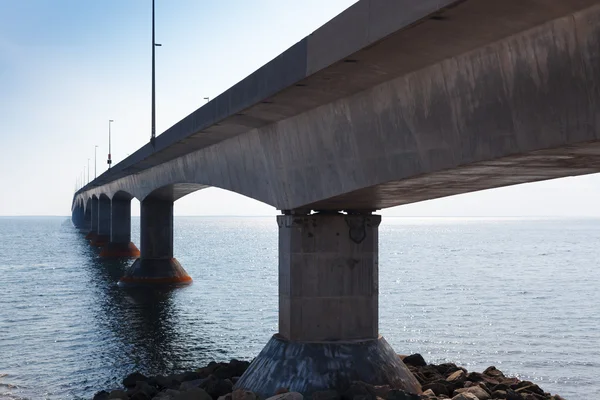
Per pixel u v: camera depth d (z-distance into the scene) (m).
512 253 119.19
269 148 23.17
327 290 21.03
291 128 21.00
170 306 47.88
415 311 47.34
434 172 14.27
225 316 43.41
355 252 21.27
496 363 31.36
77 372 28.92
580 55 10.41
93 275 69.50
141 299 51.53
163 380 24.03
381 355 20.62
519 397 19.30
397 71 14.47
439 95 13.71
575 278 72.38
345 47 13.43
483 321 43.06
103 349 33.56
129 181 70.12
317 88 16.50
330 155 18.62
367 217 21.42
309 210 21.52
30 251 108.31
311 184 20.02
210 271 78.38
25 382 27.30
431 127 14.05
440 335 38.00
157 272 60.38
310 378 19.70
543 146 11.24
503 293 58.28
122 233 92.88
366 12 12.62
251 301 50.59
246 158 26.30
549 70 10.98
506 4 10.23
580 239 184.88
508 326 41.16
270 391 19.86
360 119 16.88
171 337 36.44
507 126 11.98
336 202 20.02
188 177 39.81
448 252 123.31
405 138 15.02
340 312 21.06
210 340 35.62
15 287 59.44
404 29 11.55
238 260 97.62
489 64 12.24
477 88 12.61
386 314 45.88
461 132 13.15
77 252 104.50
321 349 20.36
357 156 17.20
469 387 20.83
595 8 10.08
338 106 17.80
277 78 17.05
